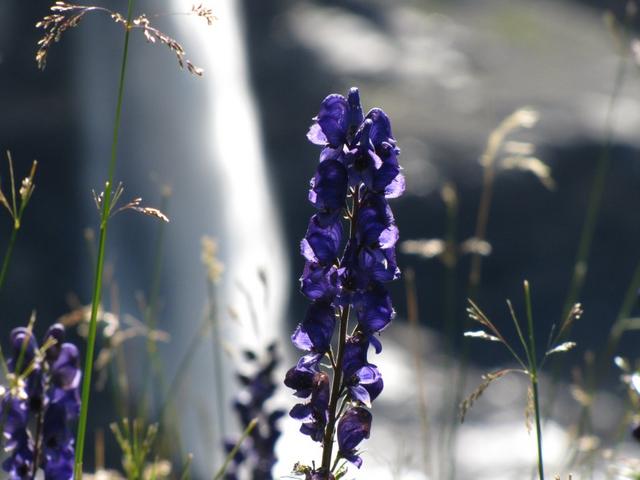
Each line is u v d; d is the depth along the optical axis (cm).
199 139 2159
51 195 1942
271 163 2127
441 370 1576
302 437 1152
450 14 2800
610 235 1941
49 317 1672
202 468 1091
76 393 347
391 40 2539
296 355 1525
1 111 2127
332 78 2308
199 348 1499
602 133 2111
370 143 289
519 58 2572
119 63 2252
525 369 356
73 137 2088
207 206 2034
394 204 1897
